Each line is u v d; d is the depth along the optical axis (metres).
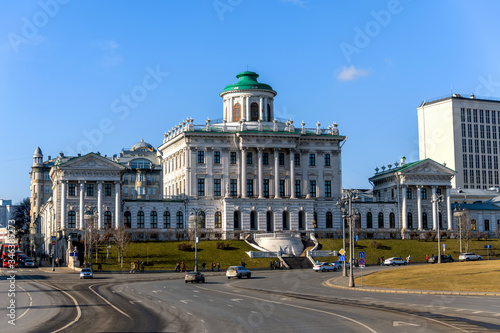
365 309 56.16
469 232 165.75
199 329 44.94
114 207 155.88
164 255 137.12
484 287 75.56
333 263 124.56
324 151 168.75
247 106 169.62
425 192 177.50
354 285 84.94
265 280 100.81
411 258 147.88
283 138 163.25
